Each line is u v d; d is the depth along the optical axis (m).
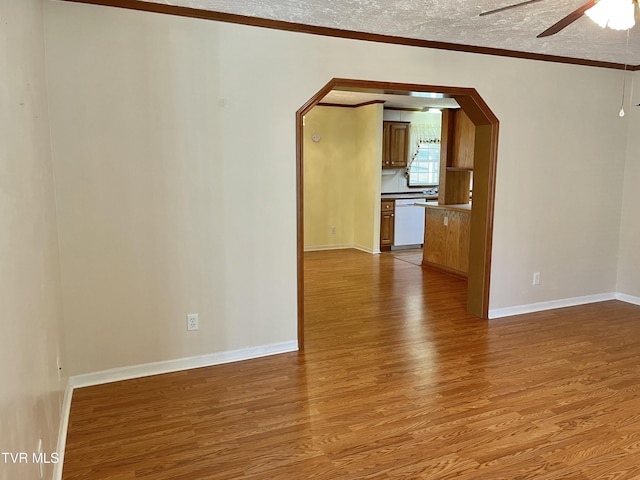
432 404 2.84
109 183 2.97
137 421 2.65
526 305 4.62
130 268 3.10
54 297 2.50
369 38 3.55
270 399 2.91
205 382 3.13
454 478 2.16
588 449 2.39
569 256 4.77
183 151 3.13
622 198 4.97
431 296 5.19
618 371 3.30
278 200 3.46
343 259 7.18
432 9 3.02
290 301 3.61
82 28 2.80
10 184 1.49
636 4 2.10
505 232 4.37
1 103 1.42
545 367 3.37
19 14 1.83
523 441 2.46
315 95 3.44
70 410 2.76
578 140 4.59
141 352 3.21
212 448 2.40
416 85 3.77
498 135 4.16
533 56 4.20
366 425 2.61
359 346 3.76
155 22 2.96
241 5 2.95
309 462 2.28
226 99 3.20
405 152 8.25
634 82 4.75
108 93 2.90
